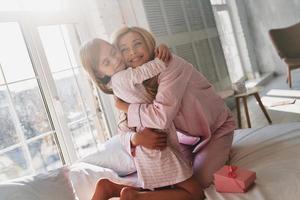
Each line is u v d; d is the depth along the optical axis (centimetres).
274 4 516
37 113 213
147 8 303
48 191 149
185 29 353
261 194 123
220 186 138
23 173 201
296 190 118
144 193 140
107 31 261
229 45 509
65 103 236
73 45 247
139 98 141
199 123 157
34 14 216
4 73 197
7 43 200
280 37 441
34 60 213
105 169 177
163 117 133
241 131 198
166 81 134
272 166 143
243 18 530
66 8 243
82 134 244
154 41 143
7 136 195
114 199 156
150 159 143
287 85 454
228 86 408
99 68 139
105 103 261
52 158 218
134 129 152
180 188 143
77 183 171
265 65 549
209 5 418
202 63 370
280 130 180
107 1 267
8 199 138
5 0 201
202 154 158
